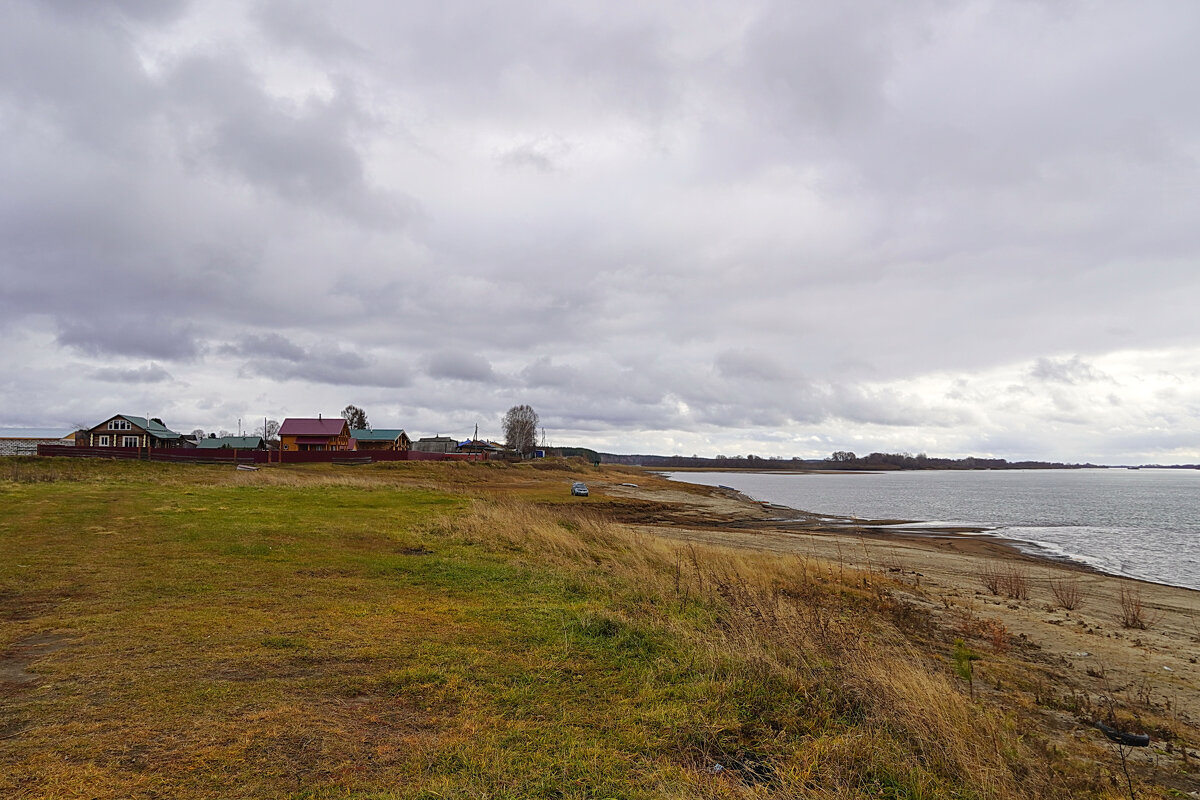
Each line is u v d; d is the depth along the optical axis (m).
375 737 5.06
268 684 6.00
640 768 4.85
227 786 4.18
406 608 9.20
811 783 4.76
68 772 4.20
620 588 11.49
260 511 19.11
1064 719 7.50
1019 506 69.31
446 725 5.37
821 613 10.80
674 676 6.84
